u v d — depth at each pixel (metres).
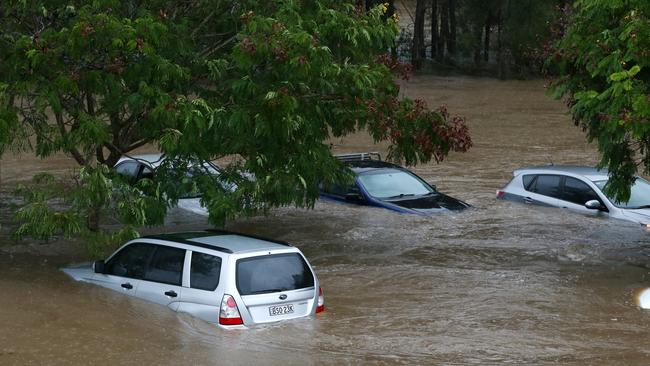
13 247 28.44
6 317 19.72
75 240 29.45
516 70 112.56
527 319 20.94
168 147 22.81
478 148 56.06
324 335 19.08
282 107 23.20
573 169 35.69
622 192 26.83
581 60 23.97
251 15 24.30
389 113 26.72
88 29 22.30
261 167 25.44
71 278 22.78
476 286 24.23
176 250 20.52
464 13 115.56
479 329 20.00
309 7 26.05
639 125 22.06
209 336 18.69
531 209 34.62
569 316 21.27
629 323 20.61
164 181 25.41
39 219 23.47
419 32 117.94
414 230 31.53
